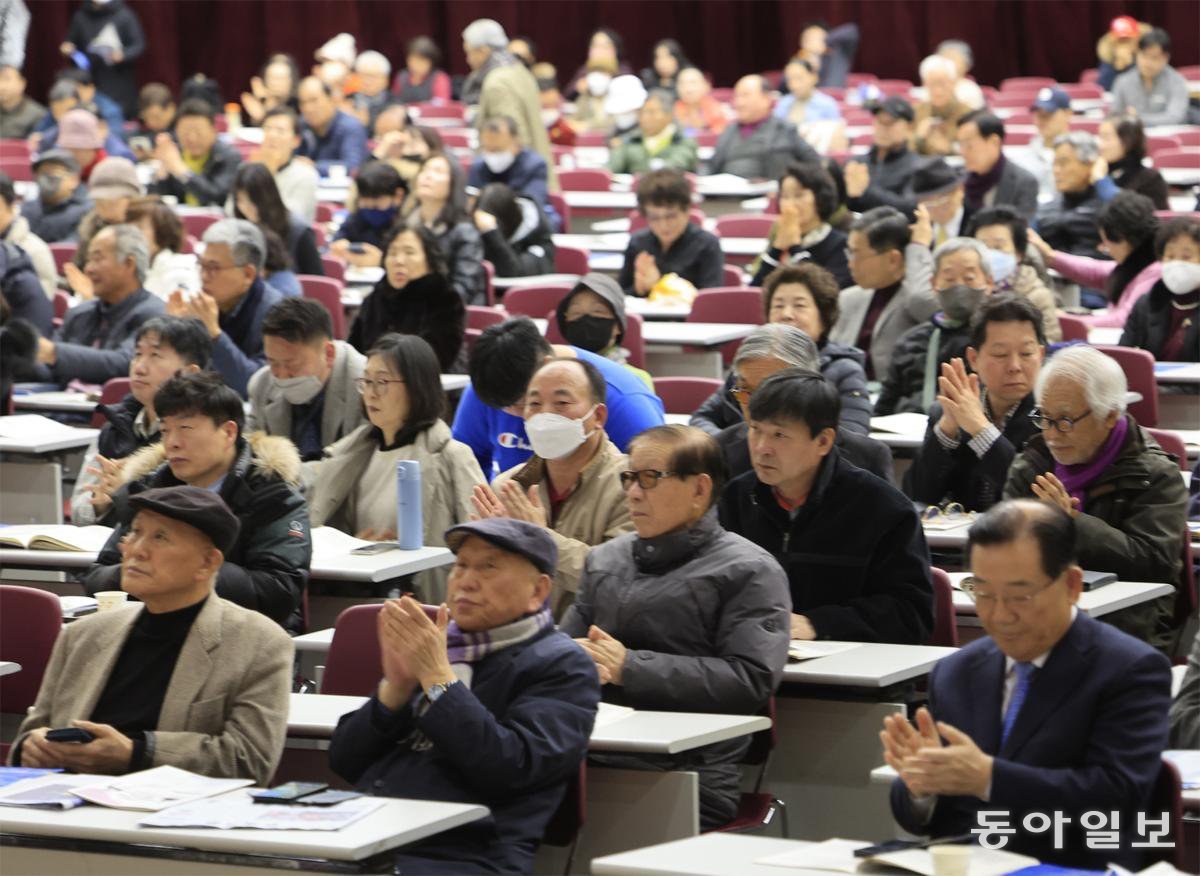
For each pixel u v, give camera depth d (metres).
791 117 20.97
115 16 24.59
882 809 5.69
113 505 7.49
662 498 5.49
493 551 4.85
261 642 5.15
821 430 5.86
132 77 24.73
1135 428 6.38
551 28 27.66
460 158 18.83
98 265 10.45
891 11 26.53
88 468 7.93
